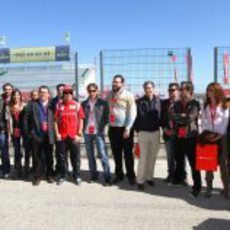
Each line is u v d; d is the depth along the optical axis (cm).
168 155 966
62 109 975
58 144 983
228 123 807
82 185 965
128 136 936
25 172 1043
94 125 981
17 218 720
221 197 852
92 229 663
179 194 879
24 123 1000
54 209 770
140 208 775
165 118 938
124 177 1043
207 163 825
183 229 661
